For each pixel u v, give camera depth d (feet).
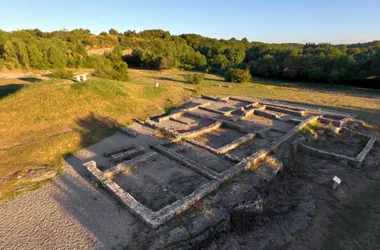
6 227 25.03
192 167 36.29
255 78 163.53
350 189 36.78
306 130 54.54
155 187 32.01
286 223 29.99
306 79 147.02
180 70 188.55
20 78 107.65
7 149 40.14
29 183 32.48
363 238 27.66
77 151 41.73
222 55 200.44
